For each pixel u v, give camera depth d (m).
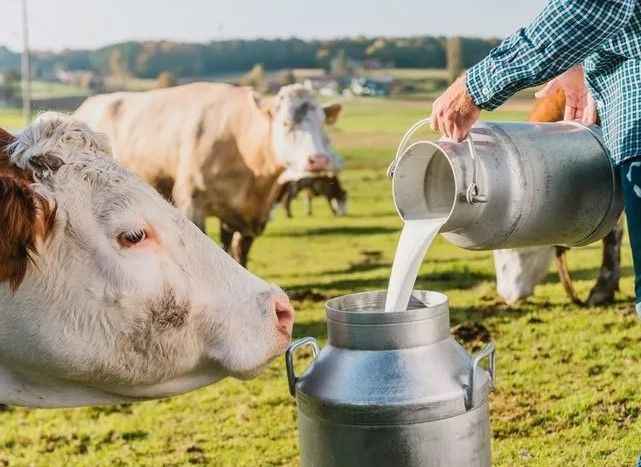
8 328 2.37
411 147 2.80
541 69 2.51
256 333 2.50
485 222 2.75
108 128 9.28
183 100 8.98
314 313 7.61
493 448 4.23
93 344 2.38
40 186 2.33
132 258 2.37
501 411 4.75
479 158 2.69
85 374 2.44
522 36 2.55
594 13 2.40
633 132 2.54
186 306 2.43
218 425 4.89
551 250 7.28
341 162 9.08
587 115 3.17
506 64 2.55
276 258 11.28
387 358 2.41
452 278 8.80
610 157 2.91
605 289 7.10
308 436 2.55
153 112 9.03
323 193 15.81
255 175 8.78
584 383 5.14
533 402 4.86
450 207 2.93
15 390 2.53
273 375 5.72
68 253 2.34
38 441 4.79
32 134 2.43
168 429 4.88
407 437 2.38
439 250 10.80
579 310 6.97
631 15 2.45
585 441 4.29
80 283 2.35
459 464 2.44
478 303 7.44
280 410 5.08
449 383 2.42
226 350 2.48
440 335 2.49
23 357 2.41
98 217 2.36
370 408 2.37
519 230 2.81
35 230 2.23
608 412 4.65
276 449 4.50
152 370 2.47
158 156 8.92
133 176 2.47
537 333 6.30
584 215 2.90
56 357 2.38
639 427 4.43
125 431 4.87
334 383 2.44
